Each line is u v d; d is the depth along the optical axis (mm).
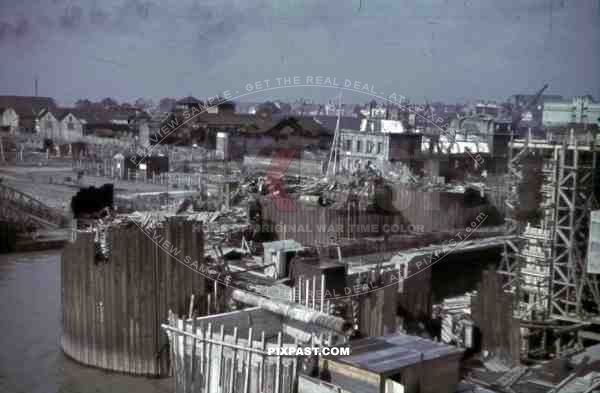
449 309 23750
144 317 20844
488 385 17094
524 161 22000
